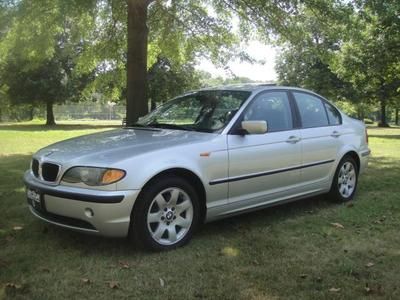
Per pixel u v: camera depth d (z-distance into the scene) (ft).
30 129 96.27
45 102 132.26
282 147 18.89
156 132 17.75
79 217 14.71
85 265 14.24
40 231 17.43
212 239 16.78
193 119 18.67
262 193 18.37
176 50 43.04
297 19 36.11
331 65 39.73
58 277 13.34
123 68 43.98
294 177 19.61
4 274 13.50
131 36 31.86
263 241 16.61
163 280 13.16
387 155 43.19
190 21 41.27
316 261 14.74
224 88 19.99
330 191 22.08
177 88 130.11
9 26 36.24
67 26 40.52
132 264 14.35
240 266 14.25
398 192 25.11
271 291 12.52
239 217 19.74
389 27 76.07
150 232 15.14
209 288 12.67
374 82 92.12
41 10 34.40
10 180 27.71
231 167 17.04
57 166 15.29
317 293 12.41
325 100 22.38
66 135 70.54
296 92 20.85
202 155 16.24
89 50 42.37
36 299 11.99
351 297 12.23
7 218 19.24
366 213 20.63
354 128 23.34
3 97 146.00
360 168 23.50
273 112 19.31
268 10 35.65
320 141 20.80
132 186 14.53
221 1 38.40
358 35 36.81
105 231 14.52
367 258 15.07
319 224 18.84
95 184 14.39
